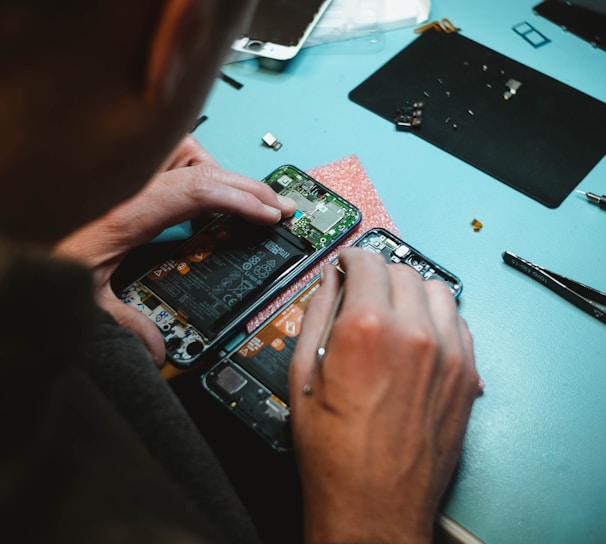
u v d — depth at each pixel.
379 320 0.61
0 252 0.33
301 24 1.15
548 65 1.13
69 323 0.34
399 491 0.58
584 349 0.84
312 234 0.92
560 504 0.73
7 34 0.31
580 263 0.92
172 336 0.83
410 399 0.61
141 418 0.55
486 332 0.86
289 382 0.68
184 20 0.34
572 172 1.00
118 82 0.35
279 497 0.72
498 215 0.97
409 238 0.95
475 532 0.71
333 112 1.09
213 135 1.07
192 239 0.91
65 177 0.38
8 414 0.30
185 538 0.33
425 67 1.13
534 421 0.79
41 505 0.30
